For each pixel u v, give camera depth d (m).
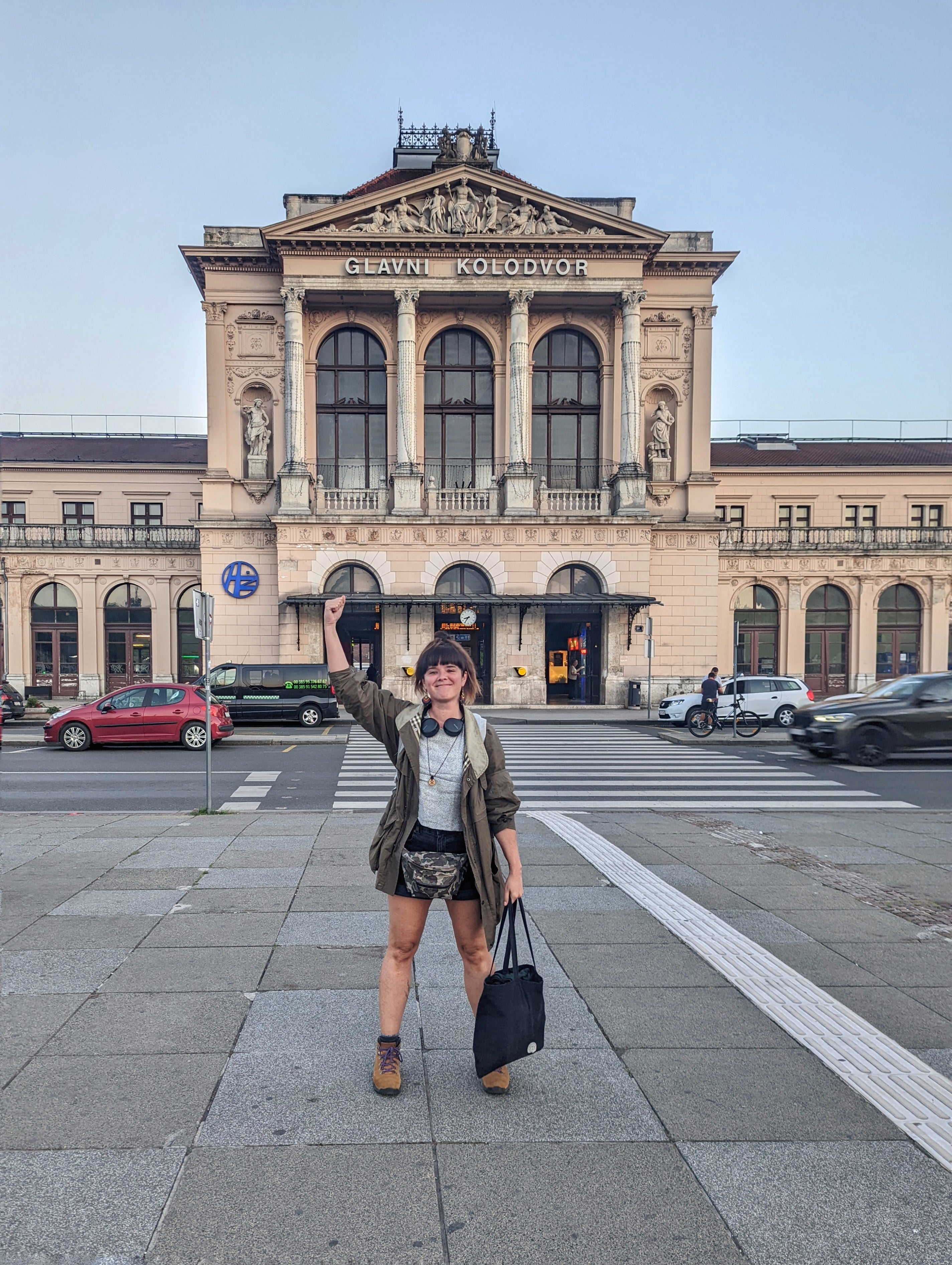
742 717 23.53
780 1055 3.71
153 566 36.31
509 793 3.34
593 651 33.53
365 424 33.75
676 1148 2.96
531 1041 3.21
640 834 8.79
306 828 8.98
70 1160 2.84
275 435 33.03
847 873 7.11
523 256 31.91
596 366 34.16
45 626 36.22
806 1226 2.55
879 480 41.56
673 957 4.96
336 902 6.00
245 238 33.59
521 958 4.92
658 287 33.66
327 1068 3.52
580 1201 2.66
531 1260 2.39
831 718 16.45
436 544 31.83
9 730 25.09
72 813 10.60
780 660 38.69
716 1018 4.11
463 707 3.44
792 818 9.96
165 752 19.33
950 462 43.19
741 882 6.78
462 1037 3.85
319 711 25.88
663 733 22.75
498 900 3.34
